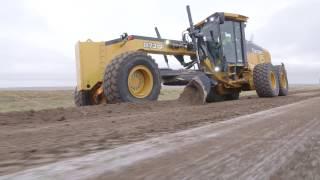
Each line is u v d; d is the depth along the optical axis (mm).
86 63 13086
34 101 30406
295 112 7039
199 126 5766
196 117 7453
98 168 2641
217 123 5852
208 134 4418
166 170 2488
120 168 2598
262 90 15914
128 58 12086
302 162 2686
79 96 13484
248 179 2230
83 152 3715
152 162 2785
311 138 3844
